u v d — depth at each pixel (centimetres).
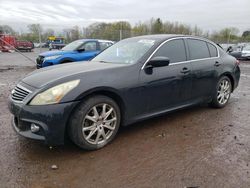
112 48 455
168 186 249
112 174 269
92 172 272
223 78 506
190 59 435
